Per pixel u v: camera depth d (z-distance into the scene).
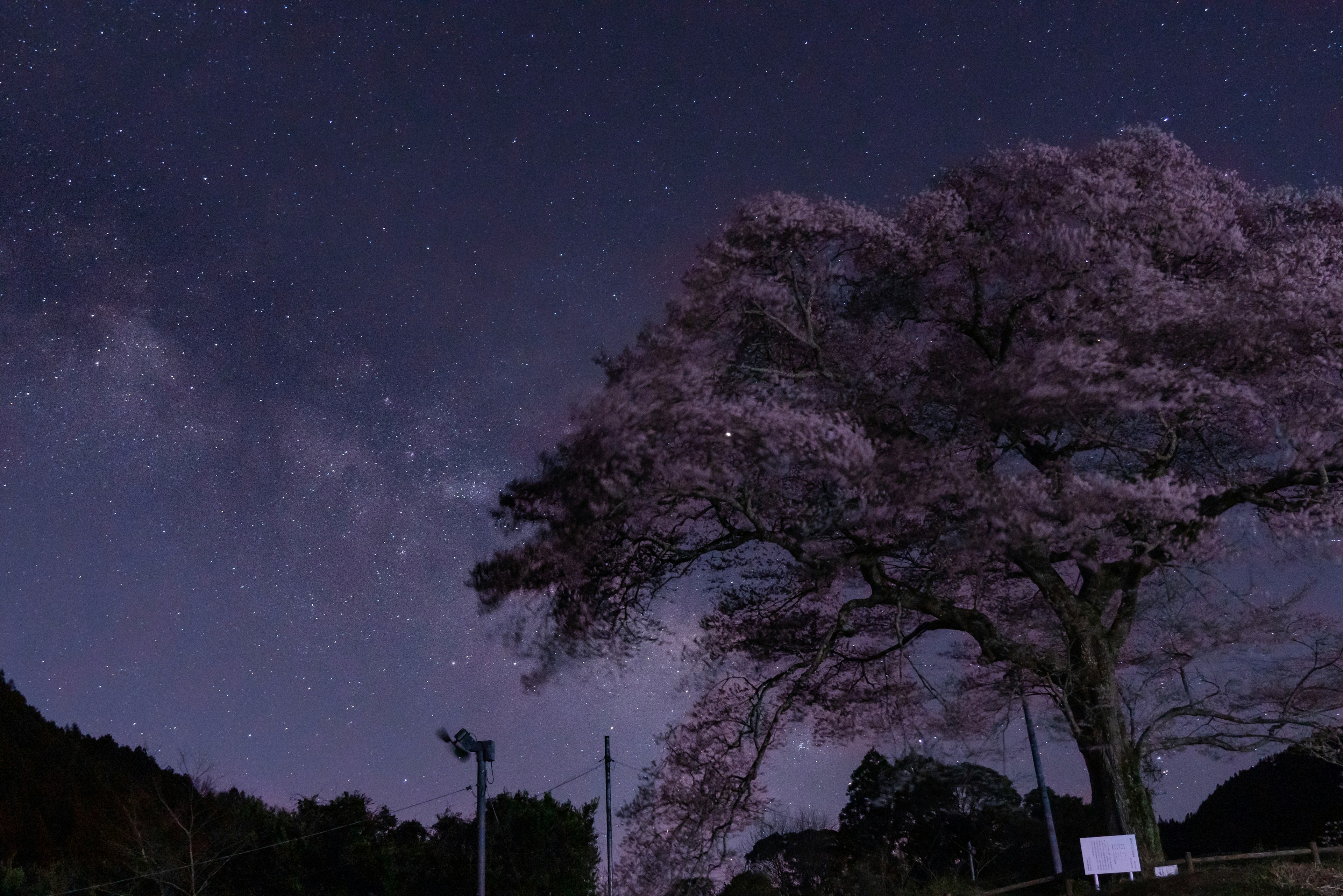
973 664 19.84
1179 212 17.20
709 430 15.09
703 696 18.19
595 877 36.25
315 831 34.59
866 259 18.28
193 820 30.91
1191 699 17.88
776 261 17.91
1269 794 29.38
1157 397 15.45
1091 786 17.70
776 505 16.30
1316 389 16.25
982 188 18.70
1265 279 16.12
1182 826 32.16
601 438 15.17
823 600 19.03
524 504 16.98
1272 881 16.05
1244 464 17.17
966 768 31.27
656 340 16.41
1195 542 15.70
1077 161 18.34
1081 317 16.62
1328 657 17.59
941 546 16.78
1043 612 18.97
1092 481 15.12
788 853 30.80
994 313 17.98
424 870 34.75
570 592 17.23
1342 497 15.58
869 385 17.52
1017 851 31.62
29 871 29.06
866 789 33.09
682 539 17.77
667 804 17.09
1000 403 16.09
